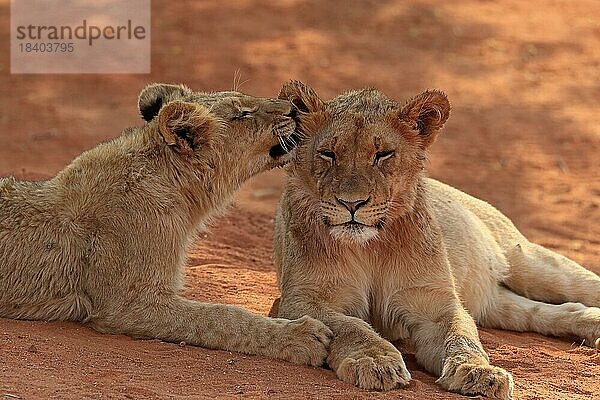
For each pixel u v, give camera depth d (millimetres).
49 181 11672
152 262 11156
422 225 11523
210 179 11750
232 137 11773
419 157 11453
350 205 10766
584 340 12898
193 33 32781
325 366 10617
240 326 10781
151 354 10383
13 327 10789
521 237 14422
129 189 11312
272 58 30969
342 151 10984
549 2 38219
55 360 9727
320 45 32531
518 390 10344
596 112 28922
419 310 11477
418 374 10812
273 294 14016
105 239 11188
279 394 9414
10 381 8891
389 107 11469
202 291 13664
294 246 11570
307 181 11383
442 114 11438
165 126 11281
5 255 11227
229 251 16641
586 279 13891
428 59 32312
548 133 26938
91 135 25203
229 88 28484
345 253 11359
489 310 13398
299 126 11641
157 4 35000
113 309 11078
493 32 35031
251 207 20266
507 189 22562
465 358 10266
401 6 36875
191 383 9570
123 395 8914
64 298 11242
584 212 21250
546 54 33375
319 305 11320
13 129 25344
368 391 9820
